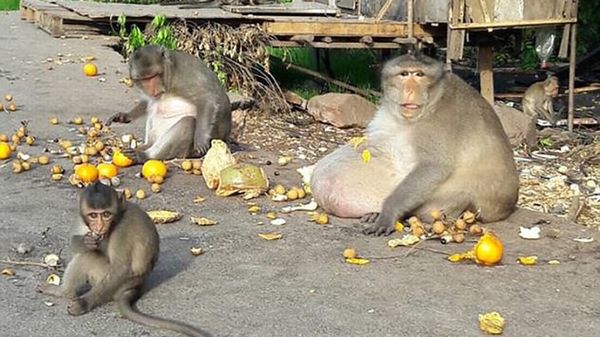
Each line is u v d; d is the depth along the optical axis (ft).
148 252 11.28
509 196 13.62
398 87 13.26
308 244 12.81
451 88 13.41
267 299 11.51
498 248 12.27
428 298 11.57
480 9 22.52
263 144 19.25
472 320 11.18
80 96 19.69
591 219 16.25
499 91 27.25
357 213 13.57
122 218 11.21
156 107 16.08
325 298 11.53
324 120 21.36
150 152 15.70
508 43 30.01
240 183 14.32
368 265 12.26
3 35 26.91
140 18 24.00
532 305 11.50
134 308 11.16
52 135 17.15
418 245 12.81
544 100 23.57
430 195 13.32
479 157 13.41
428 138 13.28
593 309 11.46
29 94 19.70
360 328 11.01
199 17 22.71
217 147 14.76
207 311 11.28
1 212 13.62
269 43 22.88
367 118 21.50
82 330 10.92
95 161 15.85
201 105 15.97
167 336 10.82
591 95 27.61
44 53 23.65
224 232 13.14
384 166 13.61
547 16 22.77
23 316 11.12
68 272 11.39
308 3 29.07
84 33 26.63
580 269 12.30
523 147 20.59
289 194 14.34
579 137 21.81
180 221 13.47
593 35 31.24
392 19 24.85
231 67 22.21
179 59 15.93
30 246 12.64
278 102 21.99
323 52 26.14
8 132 17.22
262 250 12.63
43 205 13.89
